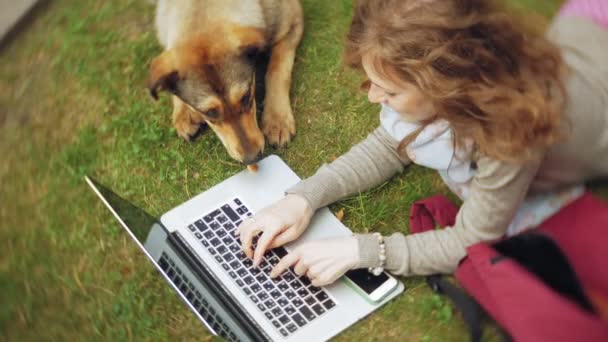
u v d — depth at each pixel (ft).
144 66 11.24
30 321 8.99
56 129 10.87
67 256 9.49
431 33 6.13
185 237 8.72
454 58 6.16
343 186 8.77
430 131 7.63
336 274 7.86
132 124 10.53
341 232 8.68
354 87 10.46
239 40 8.99
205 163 9.98
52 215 9.89
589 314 6.31
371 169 8.86
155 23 11.08
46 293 9.20
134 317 8.80
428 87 6.39
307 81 10.66
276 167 9.45
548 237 6.53
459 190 8.34
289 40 10.73
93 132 10.61
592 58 7.47
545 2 10.80
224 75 8.87
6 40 12.45
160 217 9.36
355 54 6.79
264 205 9.08
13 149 10.80
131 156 10.21
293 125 10.04
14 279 9.39
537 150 6.70
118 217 8.45
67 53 11.81
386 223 9.17
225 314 7.97
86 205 9.87
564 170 7.50
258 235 8.62
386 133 8.77
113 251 9.41
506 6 6.38
